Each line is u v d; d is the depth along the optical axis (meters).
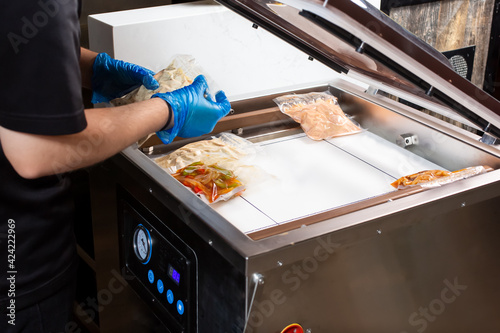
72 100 1.01
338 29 1.18
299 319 1.19
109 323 1.75
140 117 1.16
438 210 1.28
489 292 1.50
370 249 1.22
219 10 1.81
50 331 1.41
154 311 1.45
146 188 1.35
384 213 1.21
